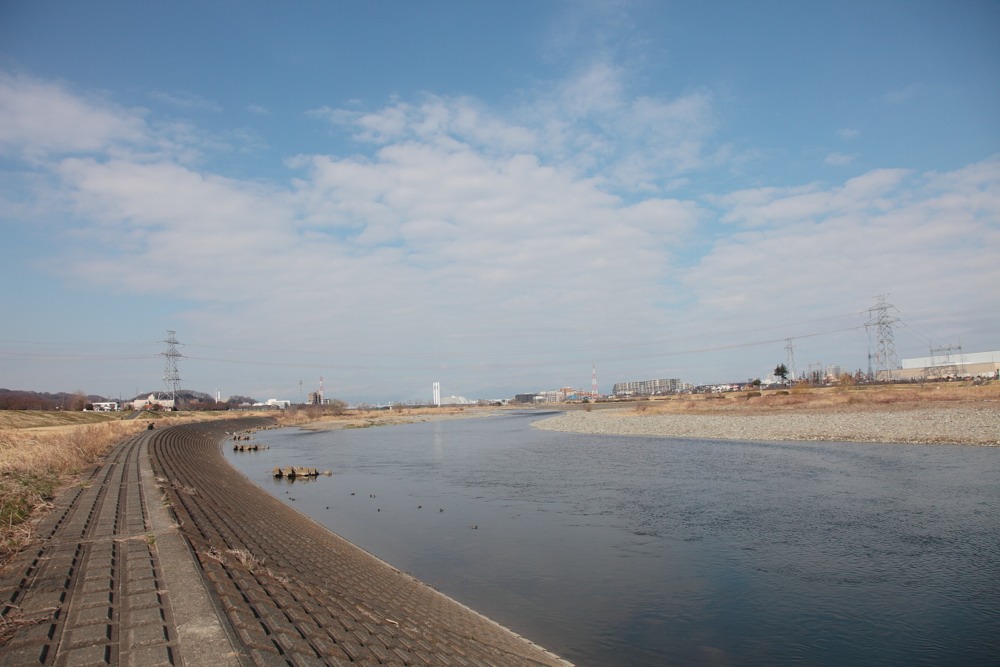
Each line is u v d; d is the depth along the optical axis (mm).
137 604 7652
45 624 6879
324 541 18406
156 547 10805
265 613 7969
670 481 29750
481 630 11461
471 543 19500
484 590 14773
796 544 17766
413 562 17453
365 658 7527
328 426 108312
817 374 173750
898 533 18297
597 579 15398
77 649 6207
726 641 11523
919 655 10781
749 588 14352
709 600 13672
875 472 28984
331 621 8781
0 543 10469
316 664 6645
